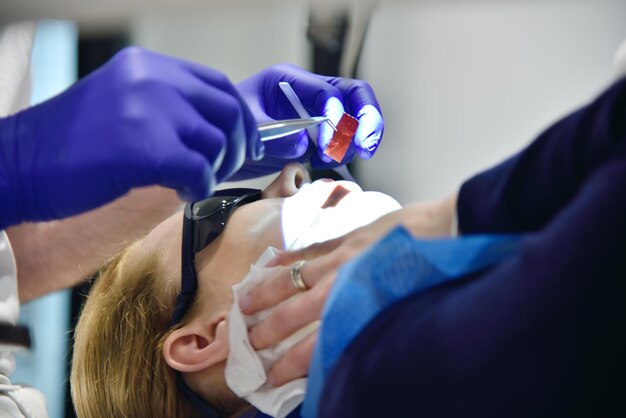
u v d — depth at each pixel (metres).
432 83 2.16
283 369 1.22
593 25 2.00
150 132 1.00
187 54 2.33
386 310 0.99
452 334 0.89
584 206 0.82
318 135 1.59
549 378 0.83
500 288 0.87
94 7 0.78
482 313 0.87
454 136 2.17
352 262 1.02
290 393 1.21
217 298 1.39
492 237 0.95
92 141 1.02
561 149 0.92
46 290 1.52
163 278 1.46
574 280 0.81
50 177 1.05
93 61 2.27
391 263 0.99
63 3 0.79
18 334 1.19
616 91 0.89
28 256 1.46
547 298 0.82
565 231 0.82
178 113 1.03
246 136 1.15
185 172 0.99
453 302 0.92
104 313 1.50
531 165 0.96
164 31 2.30
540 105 2.07
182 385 1.41
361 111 1.66
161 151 0.99
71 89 1.09
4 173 1.08
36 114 1.10
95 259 1.46
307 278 1.16
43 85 2.25
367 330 0.98
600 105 0.90
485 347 0.86
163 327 1.44
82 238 1.40
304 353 1.18
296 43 2.31
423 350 0.91
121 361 1.47
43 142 1.07
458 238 0.96
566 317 0.81
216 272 1.40
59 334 2.33
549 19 2.03
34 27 1.62
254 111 1.60
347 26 1.72
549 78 2.06
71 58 2.27
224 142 1.05
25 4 0.80
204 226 1.42
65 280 1.50
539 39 2.05
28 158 1.07
